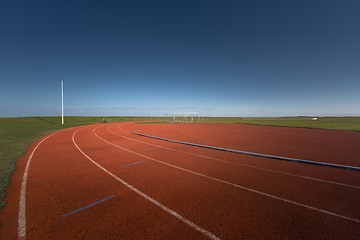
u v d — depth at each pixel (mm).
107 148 11484
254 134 20094
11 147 11258
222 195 4855
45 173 6605
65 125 34656
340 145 12828
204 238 3170
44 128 26844
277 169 7191
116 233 3289
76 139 15461
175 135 19000
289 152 10367
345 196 4781
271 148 11594
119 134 19609
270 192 5039
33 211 4012
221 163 8062
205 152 10367
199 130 25250
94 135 18516
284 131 23547
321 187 5387
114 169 7145
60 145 12484
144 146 12250
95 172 6758
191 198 4688
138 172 6789
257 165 7754
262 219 3729
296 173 6688
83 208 4164
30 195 4797
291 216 3838
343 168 7324
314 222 3619
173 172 6797
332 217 3797
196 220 3707
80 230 3375
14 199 4562
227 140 15273
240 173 6691
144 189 5242
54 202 4434
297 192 5035
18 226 3488
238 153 10148
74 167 7387
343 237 3188
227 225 3535
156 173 6676
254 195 4848
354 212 3988
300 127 30297
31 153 9914
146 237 3188
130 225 3533
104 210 4086
